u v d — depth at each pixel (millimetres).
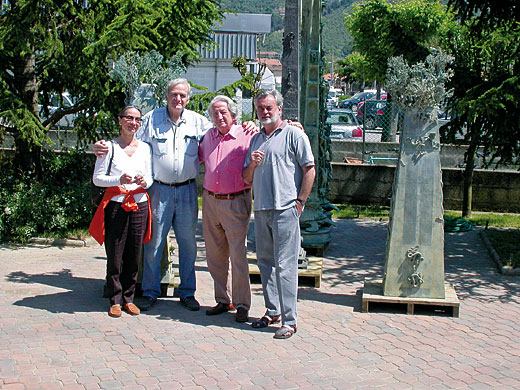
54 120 9820
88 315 5867
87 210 9000
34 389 4398
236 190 5699
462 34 9938
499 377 4820
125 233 5859
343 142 16719
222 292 6039
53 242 8523
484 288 7234
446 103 9859
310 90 8172
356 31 21891
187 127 6051
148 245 6078
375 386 4602
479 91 9133
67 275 7141
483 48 9406
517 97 8586
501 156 9844
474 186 12164
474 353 5273
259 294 6738
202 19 10375
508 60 9359
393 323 5941
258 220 5570
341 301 6566
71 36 9188
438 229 6168
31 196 8664
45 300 6246
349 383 4637
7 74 9188
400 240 6219
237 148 5715
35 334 5367
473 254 8891
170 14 9766
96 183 5797
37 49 8938
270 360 5000
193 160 6051
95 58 9039
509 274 7820
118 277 5918
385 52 20938
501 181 12070
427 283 6211
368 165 12516
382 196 12523
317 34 8078
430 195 6164
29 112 8594
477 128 9883
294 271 5527
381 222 11031
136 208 5820
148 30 9523
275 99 5426
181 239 6129
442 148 16297
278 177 5438
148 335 5434
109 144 5812
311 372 4801
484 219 11305
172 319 5844
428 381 4719
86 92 9508
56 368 4734
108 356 4977
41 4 8375
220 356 5043
